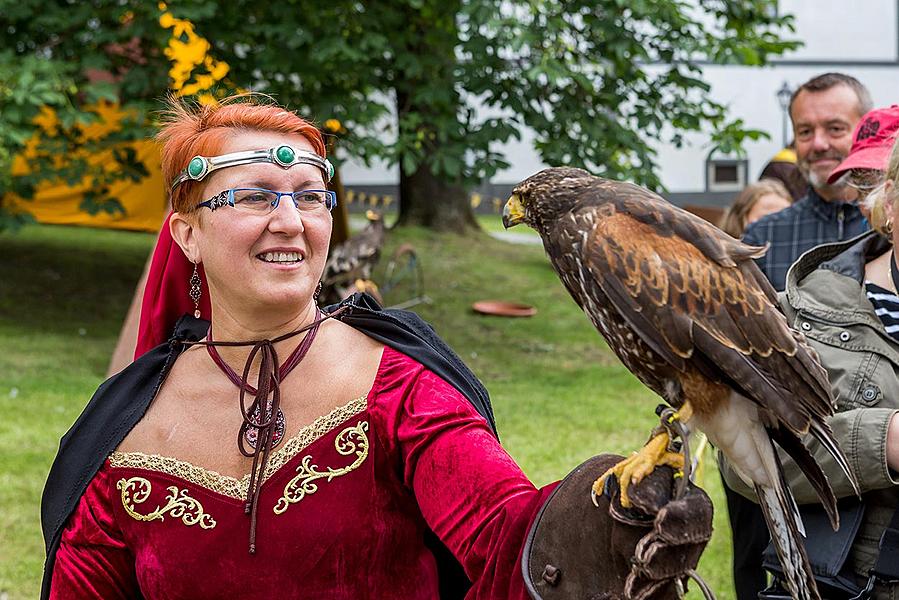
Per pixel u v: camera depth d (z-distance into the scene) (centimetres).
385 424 181
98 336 976
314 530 177
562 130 919
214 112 187
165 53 882
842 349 220
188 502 182
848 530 213
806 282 234
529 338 1030
